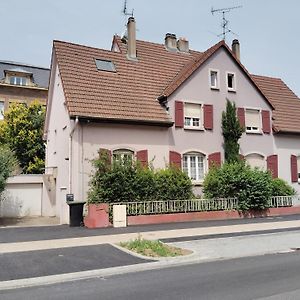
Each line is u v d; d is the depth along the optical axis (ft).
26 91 126.62
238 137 75.15
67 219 62.54
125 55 79.66
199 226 53.98
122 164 57.93
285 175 82.64
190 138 72.13
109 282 26.81
